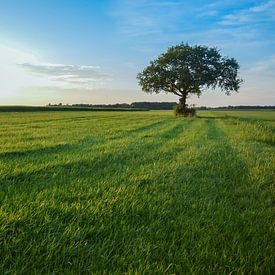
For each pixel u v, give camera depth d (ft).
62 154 38.91
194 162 34.88
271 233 14.90
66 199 19.43
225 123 133.80
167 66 233.35
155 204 19.12
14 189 21.26
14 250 12.16
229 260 11.99
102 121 135.03
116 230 14.51
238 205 19.57
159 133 76.23
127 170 28.94
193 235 14.29
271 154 42.96
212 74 227.61
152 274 10.97
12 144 47.93
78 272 11.00
